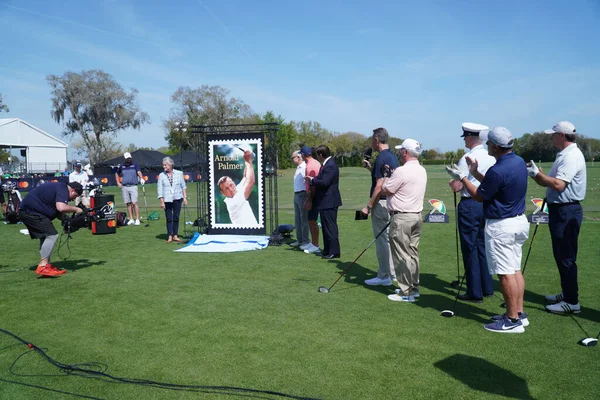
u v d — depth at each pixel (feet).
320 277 20.08
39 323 14.51
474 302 16.44
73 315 15.25
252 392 10.07
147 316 15.07
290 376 10.79
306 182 25.25
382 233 18.51
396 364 11.37
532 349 12.21
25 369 11.32
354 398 9.79
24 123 145.59
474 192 13.61
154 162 116.37
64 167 155.74
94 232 31.78
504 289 13.33
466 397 9.80
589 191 56.34
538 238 27.50
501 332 13.38
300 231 26.91
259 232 29.55
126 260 23.80
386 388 10.20
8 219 39.40
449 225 33.04
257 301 16.61
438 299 16.80
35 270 21.85
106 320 14.73
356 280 19.57
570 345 12.45
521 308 13.61
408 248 16.42
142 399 9.84
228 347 12.49
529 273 20.04
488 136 13.34
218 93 198.39
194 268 21.89
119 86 191.52
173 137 200.13
